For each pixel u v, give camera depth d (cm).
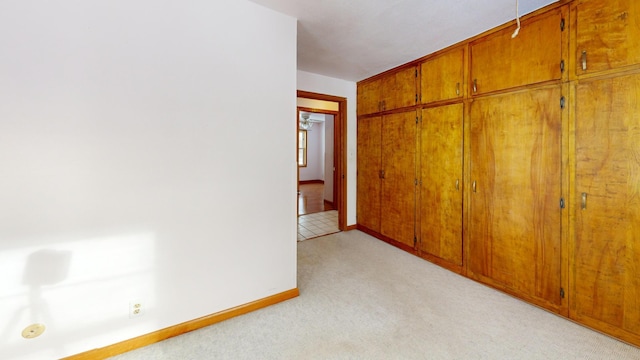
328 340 170
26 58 131
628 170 160
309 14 205
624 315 164
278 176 211
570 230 186
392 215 348
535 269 205
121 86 152
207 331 178
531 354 156
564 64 185
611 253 168
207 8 175
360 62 314
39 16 132
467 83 249
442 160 277
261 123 200
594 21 170
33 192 135
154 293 167
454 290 233
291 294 219
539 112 199
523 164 210
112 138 151
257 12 194
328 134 643
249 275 200
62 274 143
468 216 253
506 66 218
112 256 154
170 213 169
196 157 176
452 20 213
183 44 168
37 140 135
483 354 157
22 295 135
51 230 139
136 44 154
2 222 130
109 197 152
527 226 209
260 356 156
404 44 260
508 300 216
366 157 394
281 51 206
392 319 192
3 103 128
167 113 165
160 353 158
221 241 188
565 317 190
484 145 237
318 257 309
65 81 139
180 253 174
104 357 154
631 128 158
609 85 165
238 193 193
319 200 695
